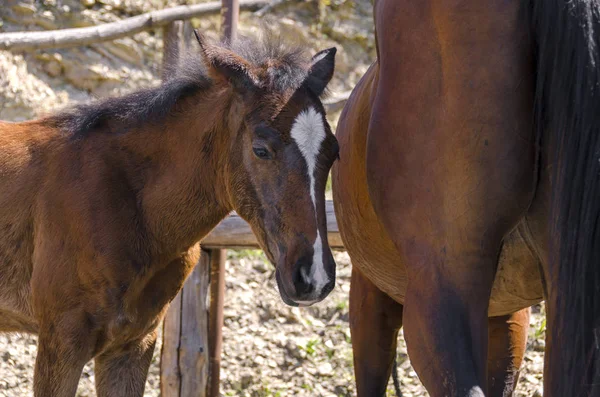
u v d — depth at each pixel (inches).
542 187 90.6
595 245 81.2
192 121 145.6
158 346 237.0
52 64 300.0
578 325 80.4
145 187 149.3
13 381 214.7
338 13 349.1
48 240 147.5
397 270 116.4
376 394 141.6
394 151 97.0
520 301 107.7
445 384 87.9
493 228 90.7
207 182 144.9
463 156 90.4
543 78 87.2
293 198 120.0
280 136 122.1
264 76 129.4
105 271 143.0
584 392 79.4
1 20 301.7
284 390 215.6
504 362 135.1
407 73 96.0
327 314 241.8
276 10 334.0
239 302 242.7
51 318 145.9
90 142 152.6
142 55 314.8
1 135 160.4
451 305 90.6
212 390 207.6
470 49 90.4
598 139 82.2
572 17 84.7
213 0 328.5
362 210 115.9
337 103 269.9
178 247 150.4
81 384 217.3
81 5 311.7
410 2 97.0
